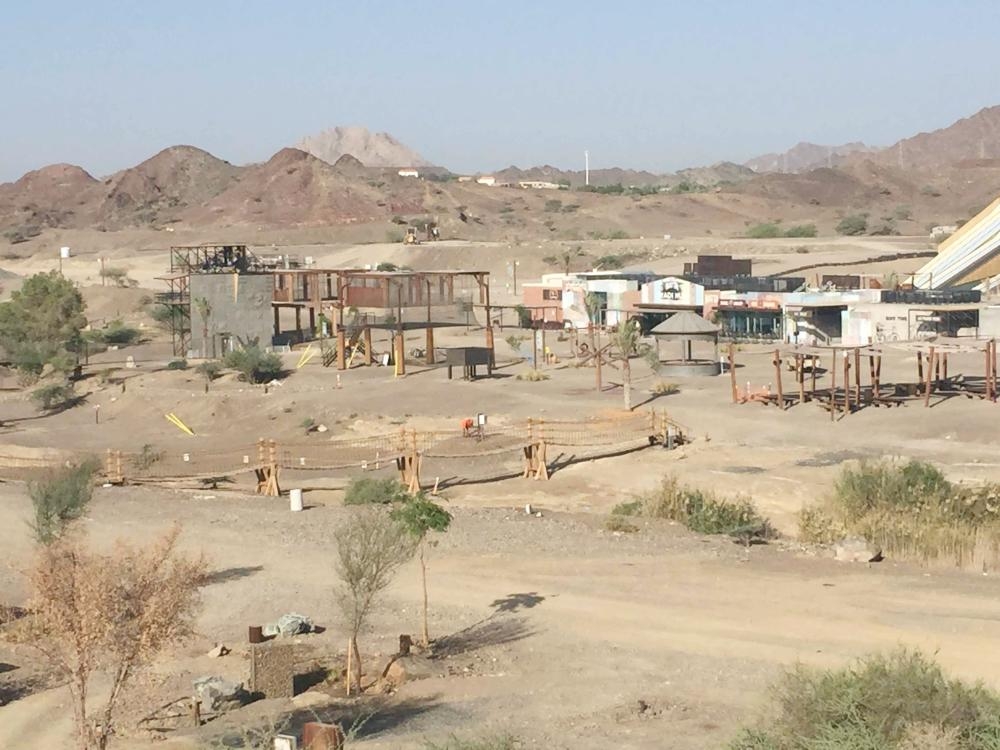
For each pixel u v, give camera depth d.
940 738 15.24
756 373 71.88
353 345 88.12
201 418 69.88
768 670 23.84
